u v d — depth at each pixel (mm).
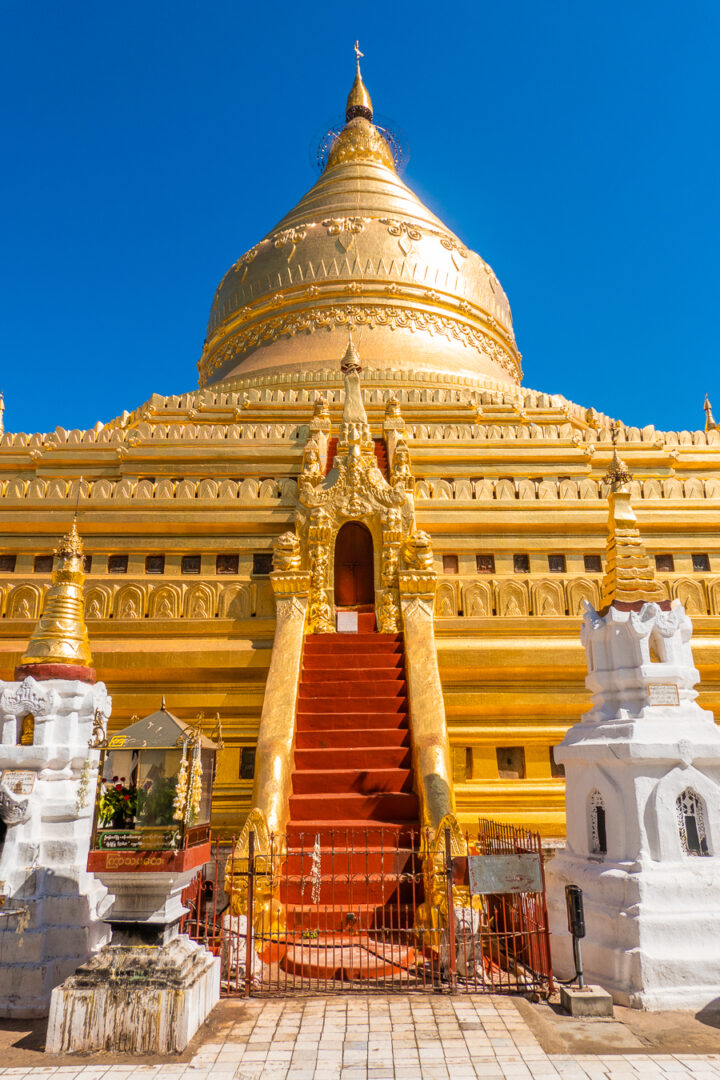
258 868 10125
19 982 8289
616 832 9297
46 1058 7020
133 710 15523
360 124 36719
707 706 15492
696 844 9172
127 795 8094
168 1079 6512
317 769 12539
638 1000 8148
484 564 17656
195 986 7500
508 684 15664
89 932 8898
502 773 15312
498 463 20094
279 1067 6715
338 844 11195
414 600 15688
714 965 8352
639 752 9188
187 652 15492
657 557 17672
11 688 9484
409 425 21688
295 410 22453
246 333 28922
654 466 21281
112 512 17719
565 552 17625
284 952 9688
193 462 19703
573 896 8719
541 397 24234
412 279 27891
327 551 16625
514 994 8523
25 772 9219
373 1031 7465
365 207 31141
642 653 9961
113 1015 7195
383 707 13789
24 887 8680
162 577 17188
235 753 15094
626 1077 6488
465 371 26312
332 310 27141
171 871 7668
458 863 9828
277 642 14820
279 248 29000
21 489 18250
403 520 16844
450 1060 6812
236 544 17547
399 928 9375
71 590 10469
